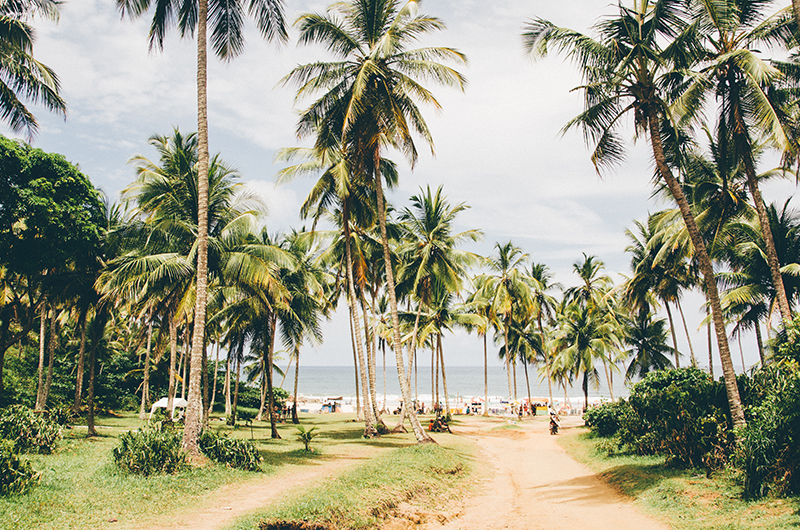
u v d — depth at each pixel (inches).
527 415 2142.0
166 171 772.0
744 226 815.1
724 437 476.4
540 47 554.9
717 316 514.3
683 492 427.5
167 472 460.8
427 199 970.7
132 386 1742.1
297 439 888.9
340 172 804.0
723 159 616.1
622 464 605.6
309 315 1075.9
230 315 1035.9
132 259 677.3
